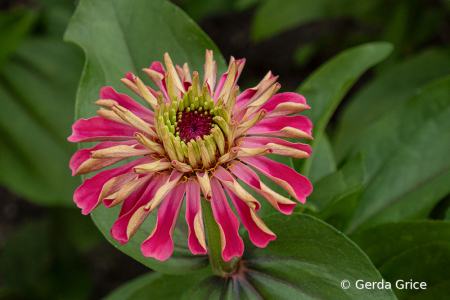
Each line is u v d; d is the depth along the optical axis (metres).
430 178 0.46
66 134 0.58
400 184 0.46
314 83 0.46
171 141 0.35
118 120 0.36
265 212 0.41
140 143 0.35
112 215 0.40
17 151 0.56
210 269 0.44
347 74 0.45
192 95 0.37
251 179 0.36
